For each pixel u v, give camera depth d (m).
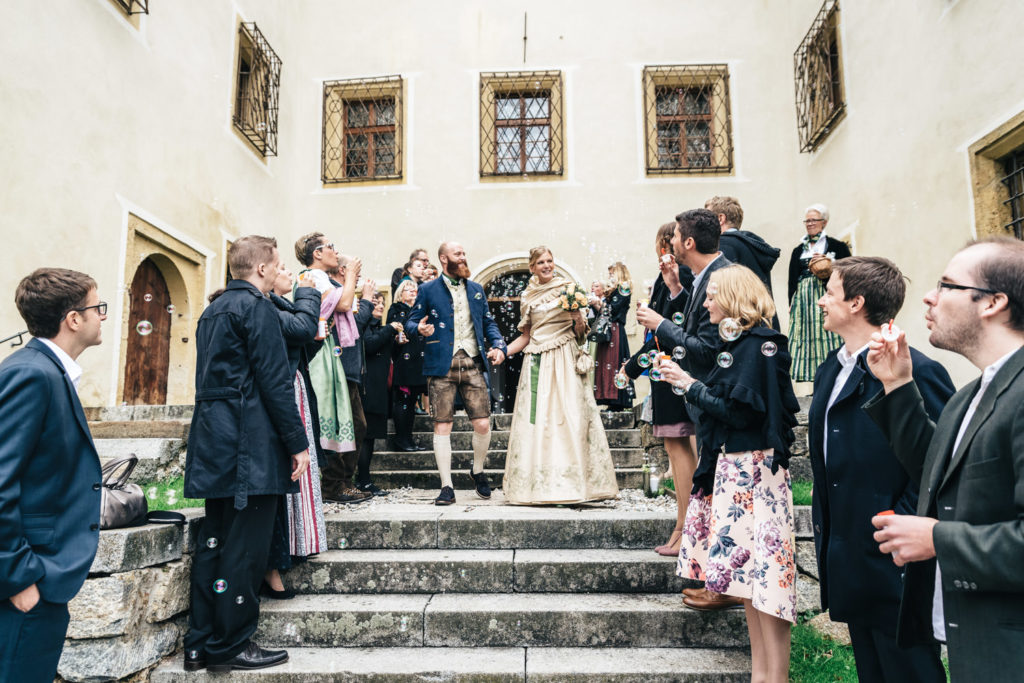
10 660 1.78
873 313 2.10
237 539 2.70
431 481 5.13
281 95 9.77
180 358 7.49
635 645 2.93
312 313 3.17
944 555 1.31
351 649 2.95
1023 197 5.53
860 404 2.08
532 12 10.04
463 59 10.03
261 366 2.74
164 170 7.02
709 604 2.91
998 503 1.32
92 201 5.88
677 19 9.89
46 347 2.02
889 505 1.99
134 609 2.62
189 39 7.54
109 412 5.73
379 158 10.13
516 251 9.57
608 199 9.60
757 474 2.40
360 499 4.30
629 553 3.40
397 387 5.66
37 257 5.23
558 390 4.13
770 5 9.83
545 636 2.95
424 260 5.79
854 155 7.91
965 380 5.75
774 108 9.64
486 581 3.25
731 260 3.56
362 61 10.20
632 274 9.39
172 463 4.99
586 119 9.79
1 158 4.89
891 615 1.94
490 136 9.91
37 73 5.25
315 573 3.28
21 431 1.82
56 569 1.87
